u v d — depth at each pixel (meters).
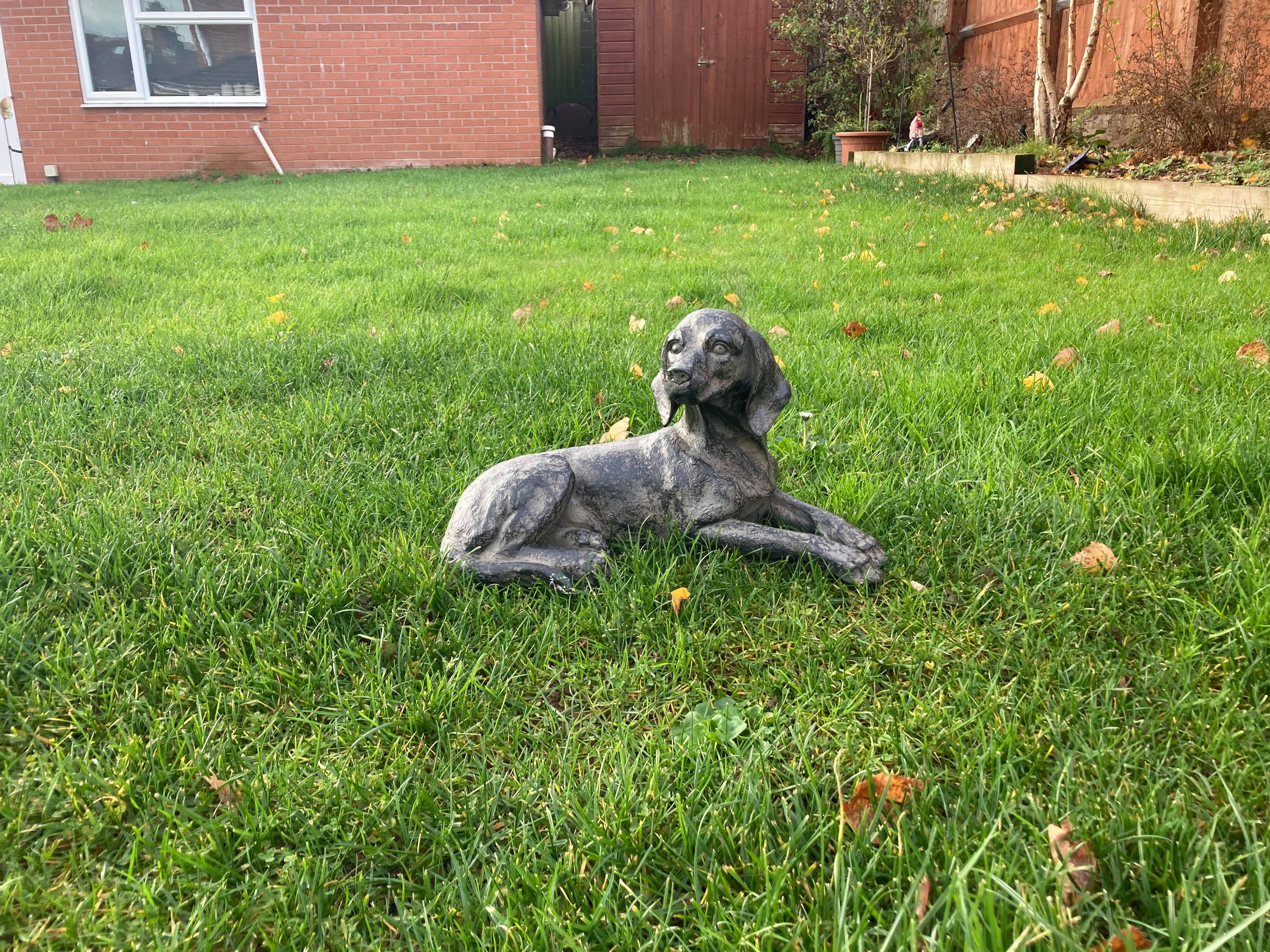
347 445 3.59
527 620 2.35
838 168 13.41
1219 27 9.55
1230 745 1.81
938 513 2.88
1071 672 2.09
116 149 15.21
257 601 2.49
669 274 6.46
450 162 15.83
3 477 3.22
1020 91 12.58
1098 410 3.53
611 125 17.83
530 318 5.34
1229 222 6.89
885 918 1.47
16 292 5.96
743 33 17.28
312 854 1.70
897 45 15.88
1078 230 7.41
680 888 1.60
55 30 14.45
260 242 7.89
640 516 2.61
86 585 2.51
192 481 3.21
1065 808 1.68
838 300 5.61
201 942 1.50
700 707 2.03
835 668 2.16
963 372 4.05
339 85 15.24
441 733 1.97
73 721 2.00
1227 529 2.60
